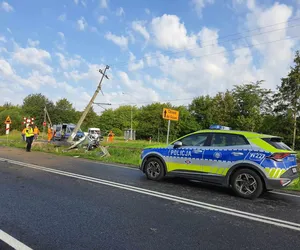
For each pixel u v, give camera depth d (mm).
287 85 39000
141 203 5348
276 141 6480
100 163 11648
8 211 4586
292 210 5301
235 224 4359
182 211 4934
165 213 4777
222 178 6516
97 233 3779
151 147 8086
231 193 6574
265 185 5969
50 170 8977
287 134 39062
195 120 63438
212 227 4184
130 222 4258
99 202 5301
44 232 3752
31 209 4727
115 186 6801
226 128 7391
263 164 5988
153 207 5109
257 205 5578
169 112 15023
